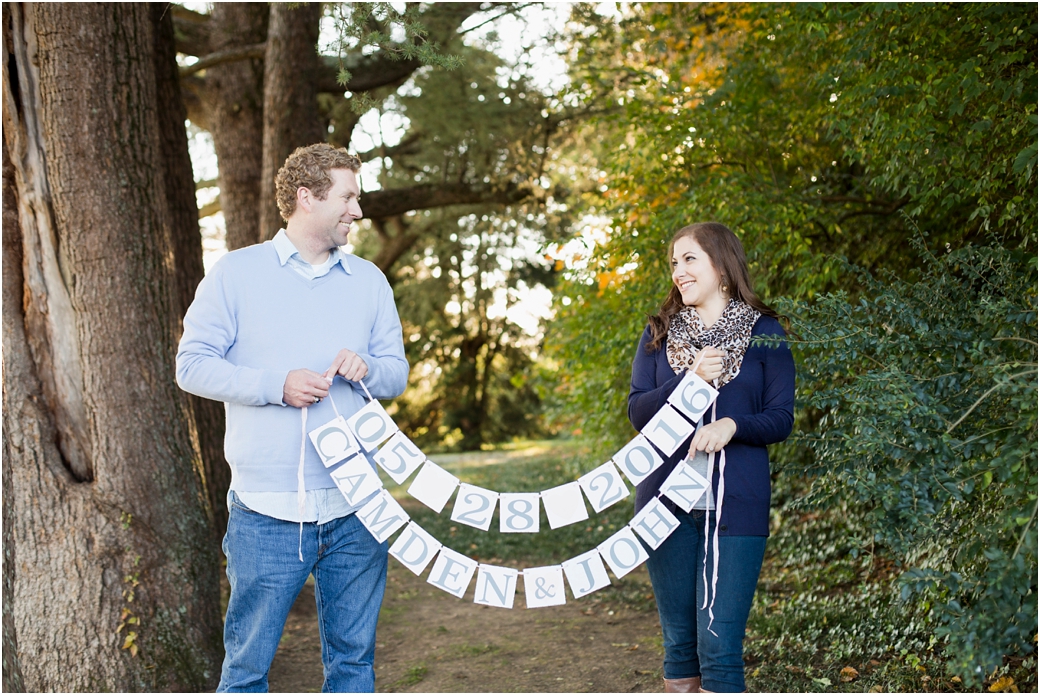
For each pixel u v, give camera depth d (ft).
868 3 12.25
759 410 8.30
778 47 15.49
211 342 7.94
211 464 18.15
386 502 8.17
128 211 12.57
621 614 15.88
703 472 8.16
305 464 7.98
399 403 65.77
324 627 8.41
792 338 8.90
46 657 11.34
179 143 18.43
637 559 8.09
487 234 46.11
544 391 24.07
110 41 12.66
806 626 13.01
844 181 16.83
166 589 11.93
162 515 12.14
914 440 7.68
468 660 13.58
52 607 11.43
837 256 11.23
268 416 7.93
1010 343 8.75
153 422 12.34
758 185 14.97
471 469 38.83
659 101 16.72
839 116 13.29
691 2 18.65
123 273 12.36
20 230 12.20
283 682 12.92
